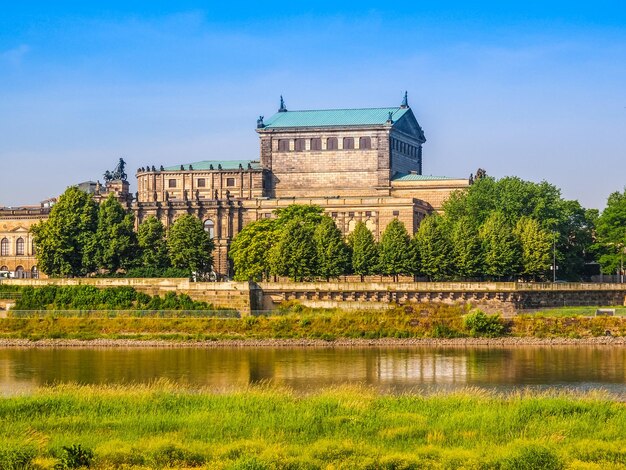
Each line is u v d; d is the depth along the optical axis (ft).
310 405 333.42
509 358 546.26
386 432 298.76
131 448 277.03
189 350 597.52
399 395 392.68
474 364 520.83
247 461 258.57
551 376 476.95
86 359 553.64
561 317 641.40
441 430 301.43
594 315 654.12
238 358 552.41
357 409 328.90
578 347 599.57
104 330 652.07
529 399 345.31
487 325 633.20
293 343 621.31
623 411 325.62
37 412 327.47
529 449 271.28
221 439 293.02
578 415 321.73
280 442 287.89
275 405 335.06
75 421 312.50
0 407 330.75
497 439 293.84
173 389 404.57
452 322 644.27
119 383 455.22
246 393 361.30
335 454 273.95
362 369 503.20
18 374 491.31
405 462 265.75
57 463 264.72
